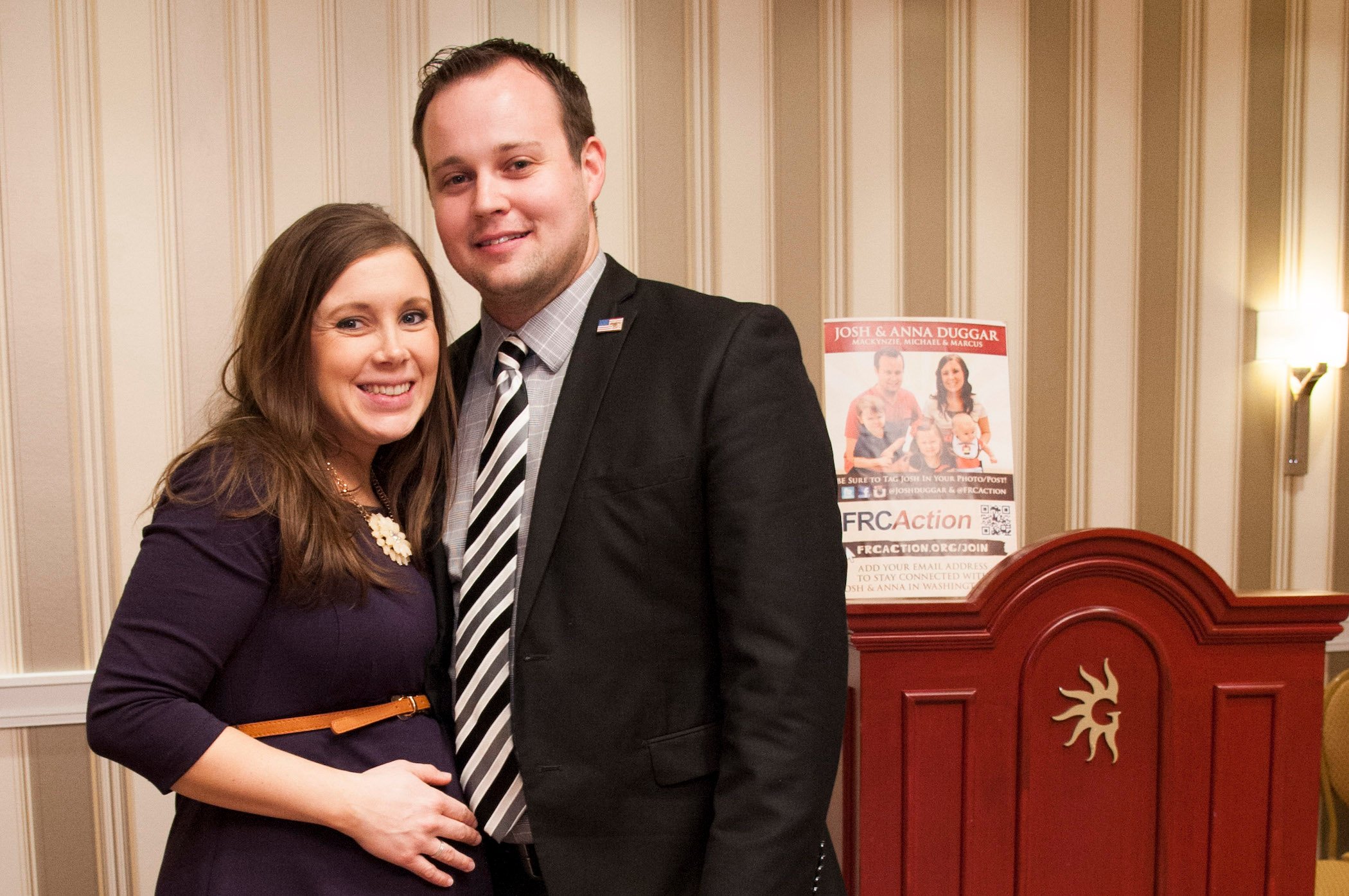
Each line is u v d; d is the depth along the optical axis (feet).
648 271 8.21
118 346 7.16
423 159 4.01
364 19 7.54
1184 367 9.39
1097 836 4.40
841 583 3.51
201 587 3.37
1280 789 4.47
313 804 3.32
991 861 4.32
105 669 3.31
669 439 3.54
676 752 3.51
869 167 8.60
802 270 8.52
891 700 4.27
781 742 3.23
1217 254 9.42
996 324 5.52
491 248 3.76
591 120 4.09
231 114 7.32
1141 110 9.18
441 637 4.06
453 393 4.33
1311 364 9.44
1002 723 4.32
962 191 8.80
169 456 7.26
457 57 3.85
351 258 3.76
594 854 3.50
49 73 6.97
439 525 4.21
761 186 8.39
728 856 3.17
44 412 7.04
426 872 3.48
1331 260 9.70
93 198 7.08
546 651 3.56
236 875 3.40
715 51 8.25
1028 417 9.09
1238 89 9.39
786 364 3.67
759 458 3.43
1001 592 4.26
